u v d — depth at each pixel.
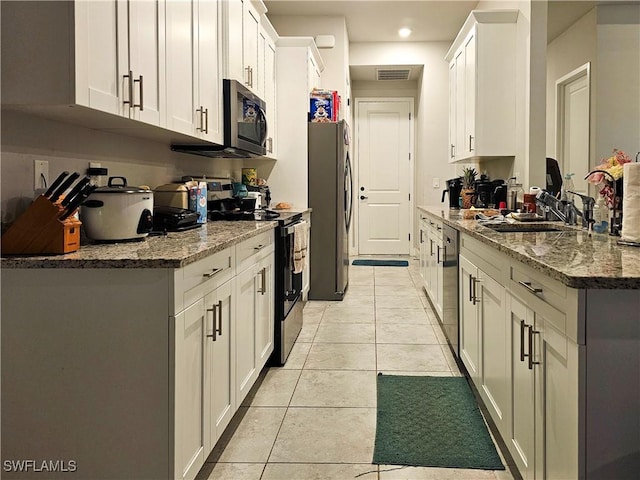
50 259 1.56
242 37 3.47
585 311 1.26
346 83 6.27
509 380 1.91
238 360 2.30
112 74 1.79
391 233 8.05
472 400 2.62
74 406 1.59
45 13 1.59
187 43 2.50
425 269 5.10
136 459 1.59
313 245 4.99
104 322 1.57
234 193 4.10
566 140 3.17
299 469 2.01
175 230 2.48
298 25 5.94
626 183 1.88
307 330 3.96
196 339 1.76
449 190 5.50
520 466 1.76
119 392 1.58
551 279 1.45
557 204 3.19
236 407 2.26
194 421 1.75
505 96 3.98
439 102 7.00
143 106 2.01
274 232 3.17
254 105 3.56
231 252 2.18
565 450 1.36
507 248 1.84
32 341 1.59
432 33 6.60
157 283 1.56
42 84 1.60
